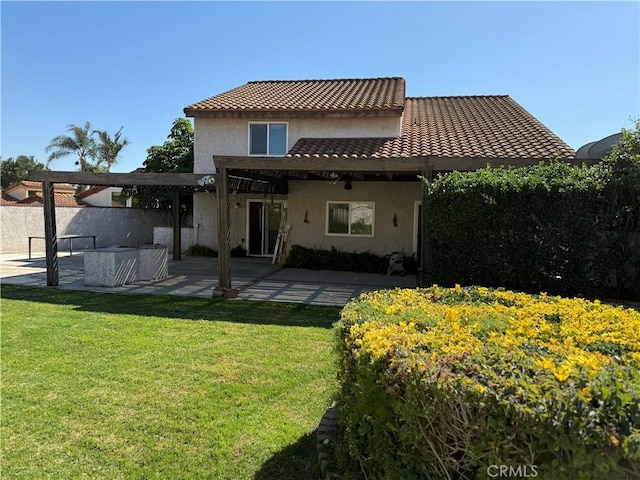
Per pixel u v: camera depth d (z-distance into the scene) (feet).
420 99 64.18
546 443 5.45
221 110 52.24
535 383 6.05
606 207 24.14
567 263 23.41
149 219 83.82
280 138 52.70
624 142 24.58
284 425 12.85
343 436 10.50
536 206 23.30
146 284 37.86
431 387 6.60
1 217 61.57
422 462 7.15
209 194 61.62
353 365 9.27
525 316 11.32
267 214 60.03
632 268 24.12
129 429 12.48
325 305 30.19
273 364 17.85
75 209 70.18
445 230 25.18
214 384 15.70
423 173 28.58
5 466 10.66
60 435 12.11
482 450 6.01
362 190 51.75
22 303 29.14
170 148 75.72
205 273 45.16
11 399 14.25
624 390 5.46
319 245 52.90
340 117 49.26
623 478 5.01
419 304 12.51
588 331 9.72
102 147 115.34
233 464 10.86
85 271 36.37
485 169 26.40
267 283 39.65
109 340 20.70
